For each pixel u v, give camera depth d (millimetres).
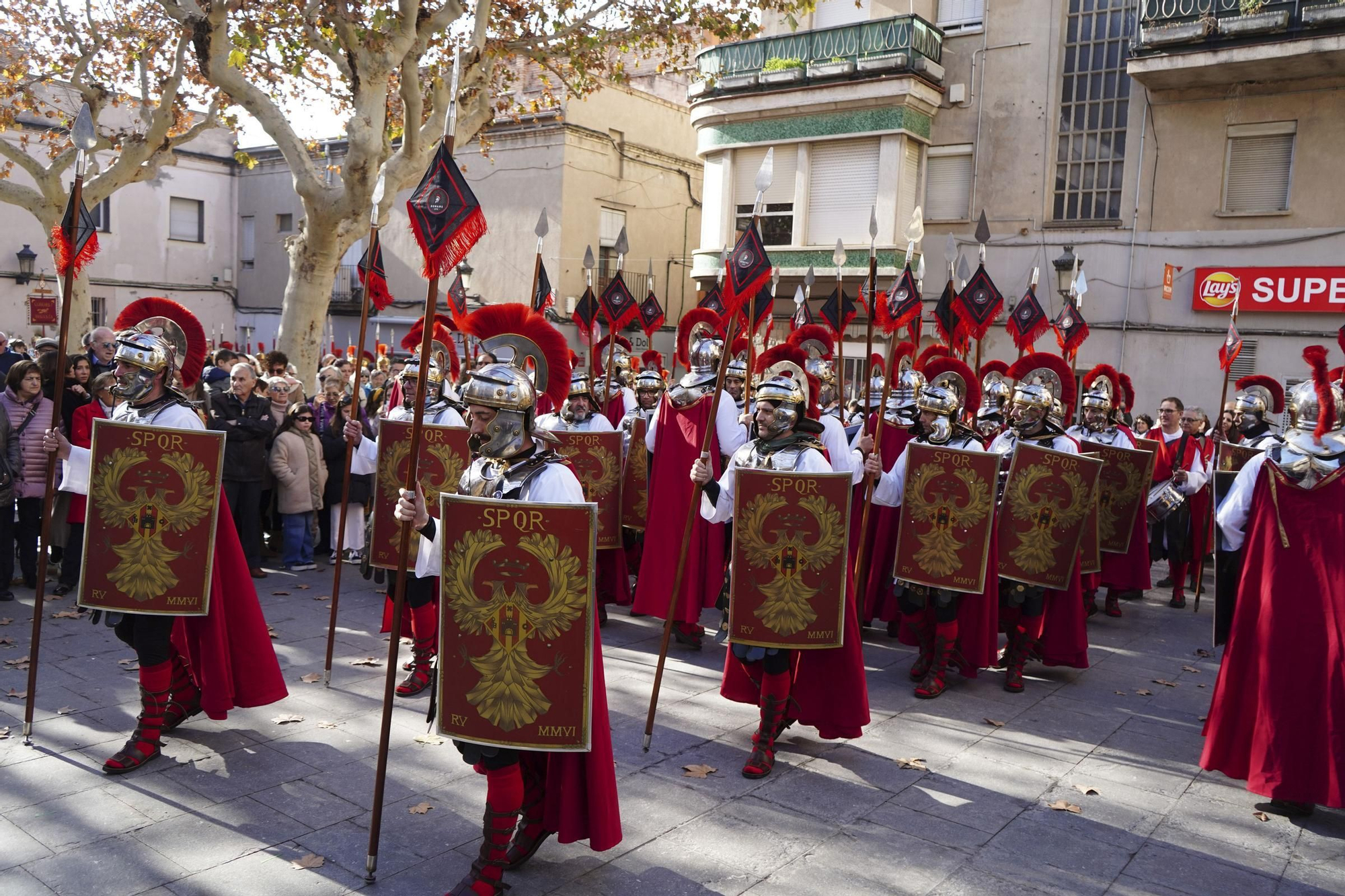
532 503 3535
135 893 3609
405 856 3939
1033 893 3871
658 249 25266
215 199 30062
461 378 7441
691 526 5066
